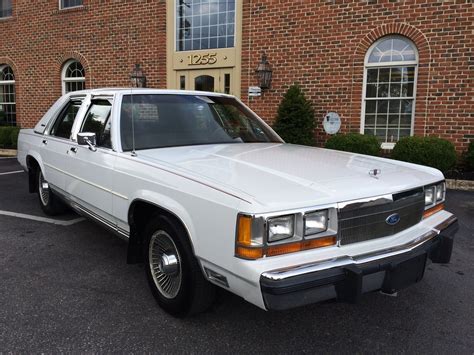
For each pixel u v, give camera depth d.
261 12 10.09
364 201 2.54
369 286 2.47
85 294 3.39
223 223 2.40
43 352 2.60
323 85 9.63
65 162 4.35
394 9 8.78
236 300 3.31
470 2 8.16
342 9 9.23
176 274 2.92
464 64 8.36
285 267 2.25
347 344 2.76
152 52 11.62
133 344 2.71
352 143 8.57
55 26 13.07
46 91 13.58
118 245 4.56
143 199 3.03
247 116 4.46
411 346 2.74
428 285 3.69
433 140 8.10
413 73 8.92
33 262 4.05
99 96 4.07
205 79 11.06
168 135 3.69
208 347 2.69
